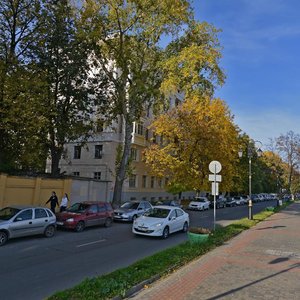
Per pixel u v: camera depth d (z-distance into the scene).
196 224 23.03
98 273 9.20
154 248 13.44
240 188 59.53
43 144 26.47
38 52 23.52
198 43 26.28
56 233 16.91
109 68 32.12
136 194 40.72
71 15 24.52
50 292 7.43
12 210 14.53
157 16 25.12
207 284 7.97
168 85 24.00
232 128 39.22
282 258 11.31
